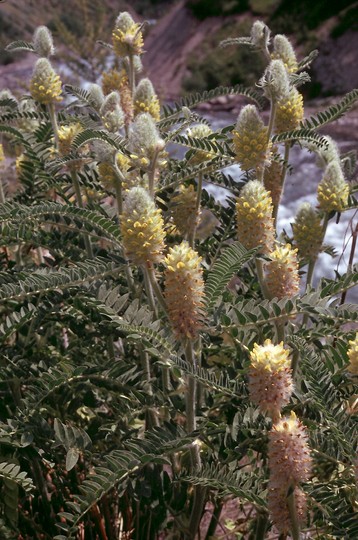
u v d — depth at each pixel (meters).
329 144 1.30
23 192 1.48
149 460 0.92
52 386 1.05
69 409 1.17
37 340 1.31
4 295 1.05
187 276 0.93
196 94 1.46
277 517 0.88
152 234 0.95
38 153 1.40
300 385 1.08
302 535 1.03
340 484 1.01
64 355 1.26
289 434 0.86
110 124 1.23
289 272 1.05
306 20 8.45
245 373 1.02
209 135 1.21
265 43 1.32
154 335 0.95
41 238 1.29
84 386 1.13
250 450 1.11
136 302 1.01
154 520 1.13
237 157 1.14
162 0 12.17
